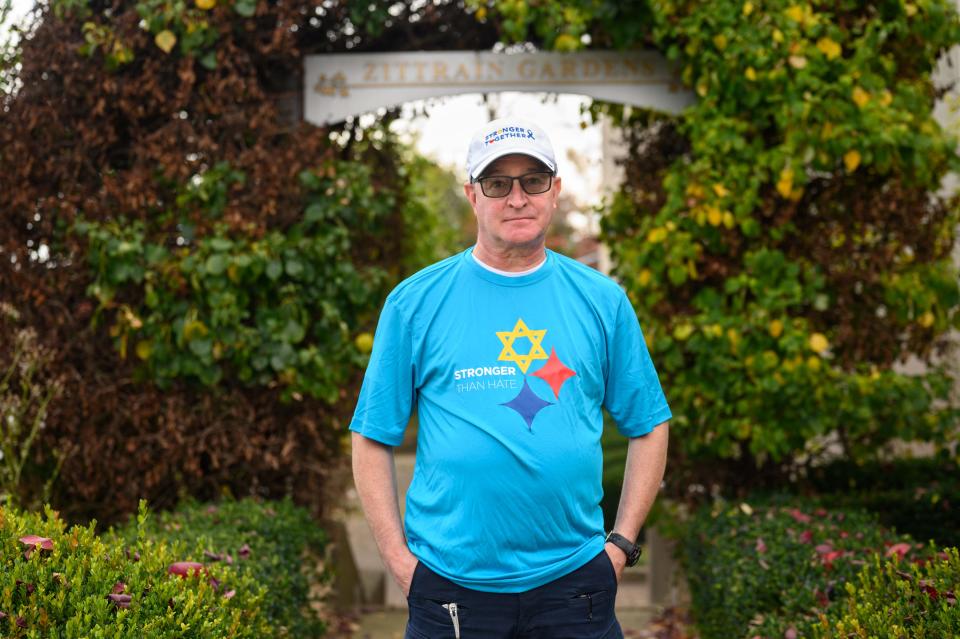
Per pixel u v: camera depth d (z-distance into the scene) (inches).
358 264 192.2
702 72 175.9
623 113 209.3
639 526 98.7
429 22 186.1
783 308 172.2
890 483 201.5
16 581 87.4
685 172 177.0
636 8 176.4
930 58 181.2
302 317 177.9
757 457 175.5
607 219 207.0
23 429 173.2
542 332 91.7
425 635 91.7
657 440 99.7
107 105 175.3
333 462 198.1
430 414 92.7
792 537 145.7
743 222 172.1
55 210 172.4
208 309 175.8
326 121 185.9
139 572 98.0
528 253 93.0
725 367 171.0
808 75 167.6
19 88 171.9
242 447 177.5
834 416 172.9
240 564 131.3
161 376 174.6
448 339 92.0
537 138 91.9
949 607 91.5
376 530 95.4
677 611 213.2
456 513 90.0
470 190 95.6
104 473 177.9
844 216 178.7
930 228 181.0
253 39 176.6
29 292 171.5
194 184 174.4
